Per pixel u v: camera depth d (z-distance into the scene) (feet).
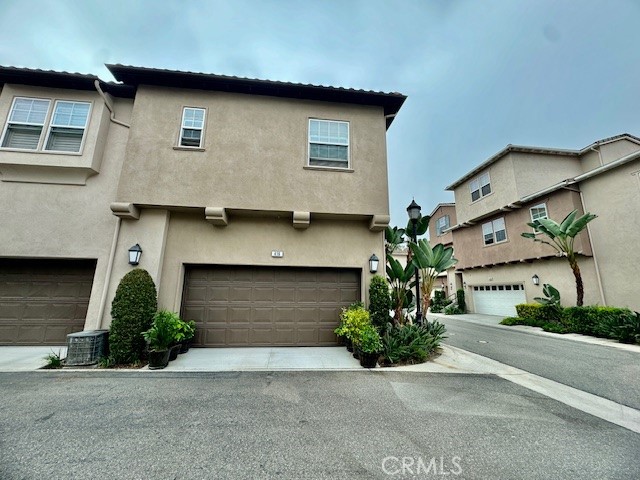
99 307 23.35
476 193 62.34
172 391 15.80
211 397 15.10
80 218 25.02
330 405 14.35
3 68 24.38
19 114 25.48
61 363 19.86
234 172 25.89
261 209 25.52
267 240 27.02
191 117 26.81
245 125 27.02
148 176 24.84
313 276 27.66
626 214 37.01
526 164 52.85
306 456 10.13
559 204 44.55
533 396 15.98
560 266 45.37
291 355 23.48
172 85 26.84
